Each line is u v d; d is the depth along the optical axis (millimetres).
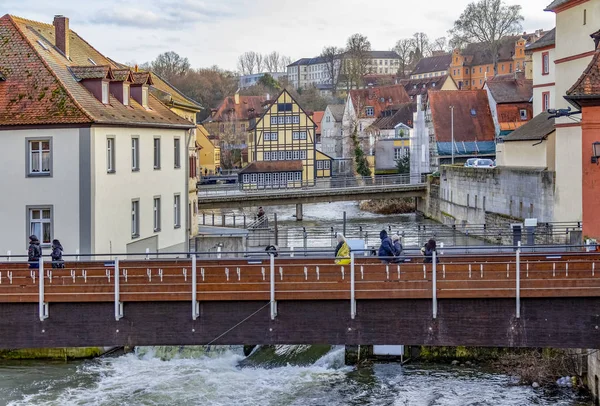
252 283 22719
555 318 22688
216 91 185250
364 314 22891
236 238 51500
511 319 22703
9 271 24516
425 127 100062
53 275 23594
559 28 49250
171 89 59281
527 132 60906
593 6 45500
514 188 58188
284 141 112250
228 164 139500
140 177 41750
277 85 194000
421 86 143500
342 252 25406
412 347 34375
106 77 39781
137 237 41438
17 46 39375
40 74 38094
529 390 30047
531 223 42719
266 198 79438
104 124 37219
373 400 29859
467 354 34062
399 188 85938
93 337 23062
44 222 36906
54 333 23125
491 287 22547
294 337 22938
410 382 31656
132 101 43688
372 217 86625
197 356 35688
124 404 29734
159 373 33344
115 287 22703
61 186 36531
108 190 38031
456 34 159125
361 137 117375
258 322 22922
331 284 22703
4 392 30719
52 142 36438
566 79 48500
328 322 22922
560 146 48688
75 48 46719
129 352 36125
